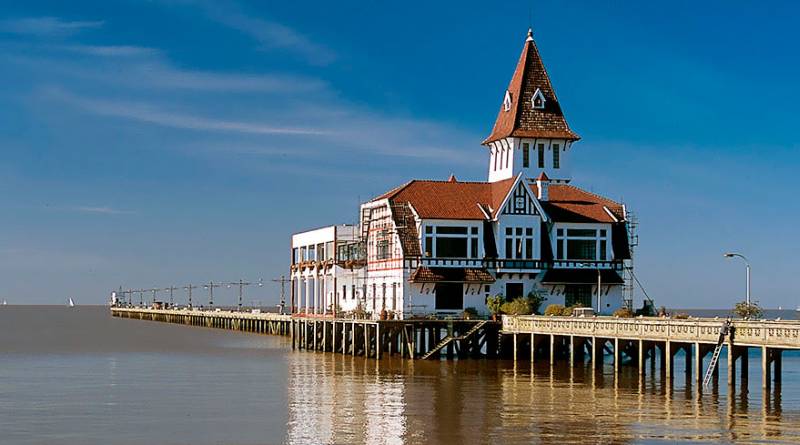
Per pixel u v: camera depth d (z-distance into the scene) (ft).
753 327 187.11
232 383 223.30
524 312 278.26
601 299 299.17
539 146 328.08
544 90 334.03
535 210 293.23
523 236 291.99
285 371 248.73
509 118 331.98
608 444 146.30
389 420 168.45
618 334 222.07
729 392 190.80
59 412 179.63
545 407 180.14
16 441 152.46
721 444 145.79
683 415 169.58
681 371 247.91
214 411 179.93
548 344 269.64
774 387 202.69
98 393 206.69
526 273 291.58
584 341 257.55
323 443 149.79
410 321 272.10
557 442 148.25
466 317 279.69
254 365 269.23
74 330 530.27
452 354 277.85
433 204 291.99
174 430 160.97
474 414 173.17
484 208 293.64
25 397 200.54
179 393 205.87
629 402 184.85
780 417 166.81
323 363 271.28
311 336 332.60
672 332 205.87
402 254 284.61
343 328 297.12
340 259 340.39
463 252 288.71
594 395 195.11
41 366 274.77
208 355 311.88
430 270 284.61
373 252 309.83
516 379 224.53
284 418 171.42
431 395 197.88
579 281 293.43
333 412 177.58
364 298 319.88
